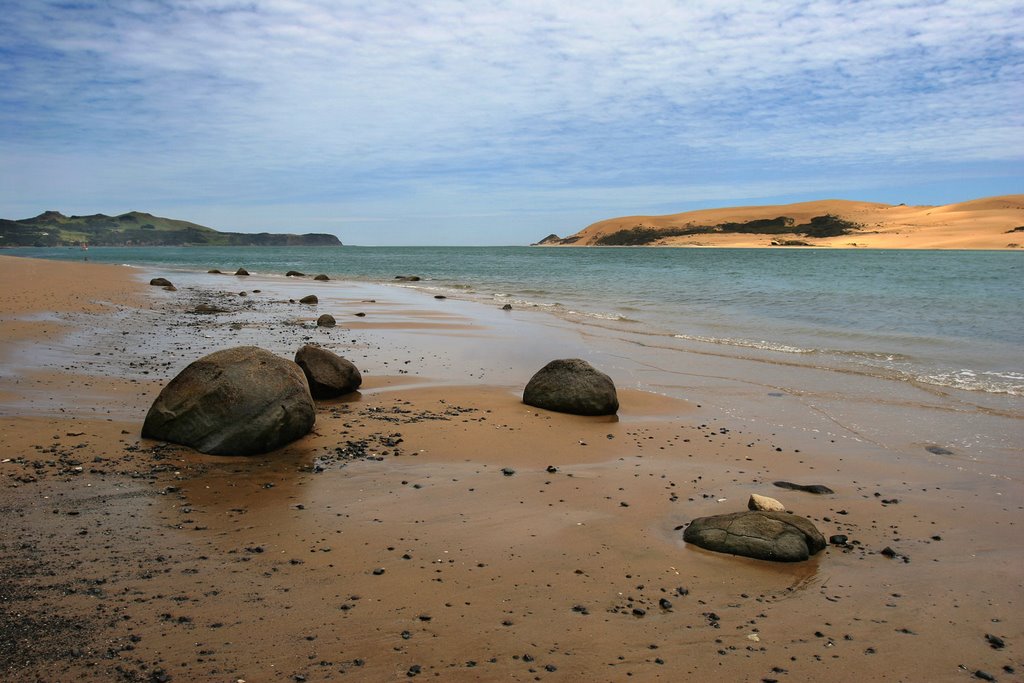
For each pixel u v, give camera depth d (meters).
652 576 5.48
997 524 6.70
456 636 4.45
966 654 4.43
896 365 14.56
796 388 12.81
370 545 5.83
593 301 30.75
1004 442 9.42
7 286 28.05
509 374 14.10
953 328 19.45
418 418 10.41
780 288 35.28
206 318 22.72
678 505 7.09
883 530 6.55
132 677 3.79
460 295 35.22
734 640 4.54
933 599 5.20
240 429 8.22
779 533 6.00
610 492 7.43
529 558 5.71
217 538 5.82
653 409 11.43
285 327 20.84
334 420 10.11
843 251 118.50
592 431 10.01
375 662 4.09
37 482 6.82
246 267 74.88
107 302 25.78
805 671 4.18
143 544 5.60
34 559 5.20
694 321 22.59
